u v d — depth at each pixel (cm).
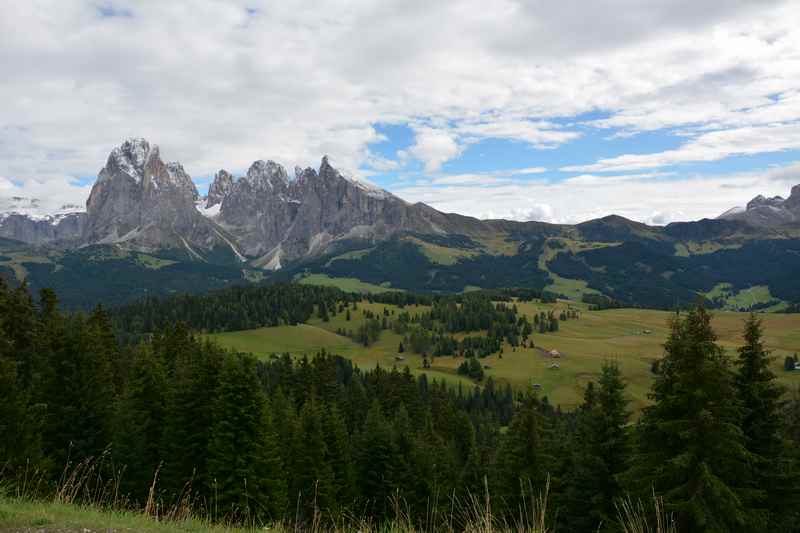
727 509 1792
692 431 1900
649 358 17238
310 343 19912
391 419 7606
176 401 3791
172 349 7275
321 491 3756
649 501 1864
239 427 3328
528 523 828
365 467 4531
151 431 3953
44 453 3191
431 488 4062
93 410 3425
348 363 14975
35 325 5312
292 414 5538
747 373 2347
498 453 3862
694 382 1981
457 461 5966
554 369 16475
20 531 860
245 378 3456
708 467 1859
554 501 2870
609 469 2717
